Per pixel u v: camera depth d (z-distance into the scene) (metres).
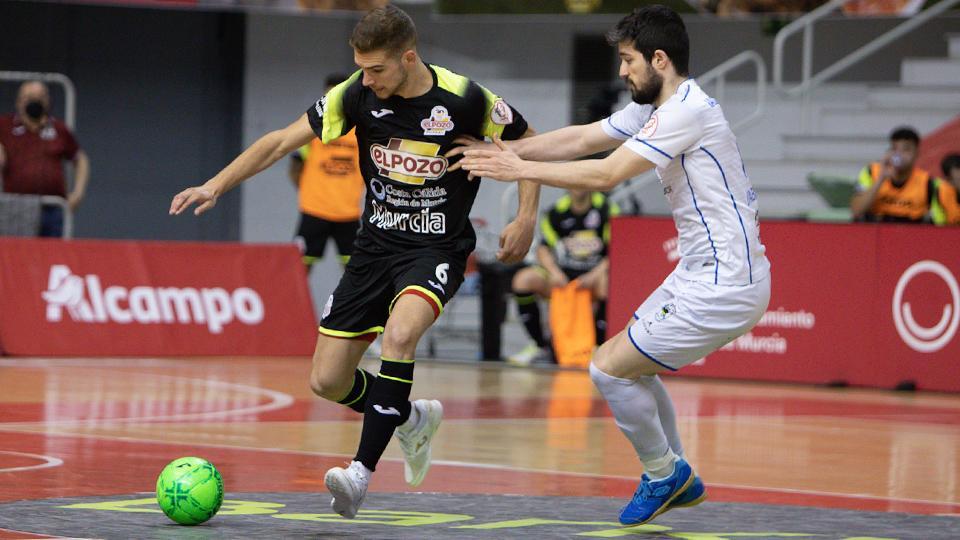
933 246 29.80
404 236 13.87
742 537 12.98
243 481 15.85
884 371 30.23
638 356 13.27
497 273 34.81
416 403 14.07
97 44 47.72
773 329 31.31
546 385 29.30
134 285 32.69
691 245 13.39
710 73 43.16
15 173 33.84
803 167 42.41
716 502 15.34
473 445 19.86
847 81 47.12
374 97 13.80
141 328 32.53
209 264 33.62
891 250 30.22
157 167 48.66
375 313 14.13
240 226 49.31
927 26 46.09
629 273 32.12
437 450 19.25
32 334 31.38
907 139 33.00
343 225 34.81
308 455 18.16
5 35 46.78
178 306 33.06
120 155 48.19
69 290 31.95
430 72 13.81
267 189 49.44
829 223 30.78
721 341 13.34
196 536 12.05
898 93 44.06
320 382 14.34
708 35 48.53
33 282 31.64
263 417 22.27
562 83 49.44
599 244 33.75
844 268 30.62
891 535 13.23
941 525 13.91
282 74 49.50
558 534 12.82
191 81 48.84
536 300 34.53
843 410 26.08
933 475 18.14
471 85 13.90
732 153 13.27
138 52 48.16
